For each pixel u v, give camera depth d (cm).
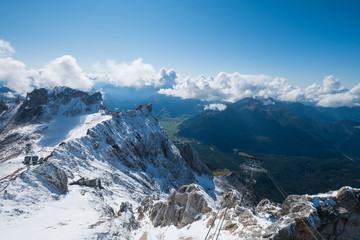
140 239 6178
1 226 5209
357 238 4138
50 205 6938
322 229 4228
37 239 4703
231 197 6262
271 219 5103
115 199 10231
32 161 10212
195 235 5338
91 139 15750
